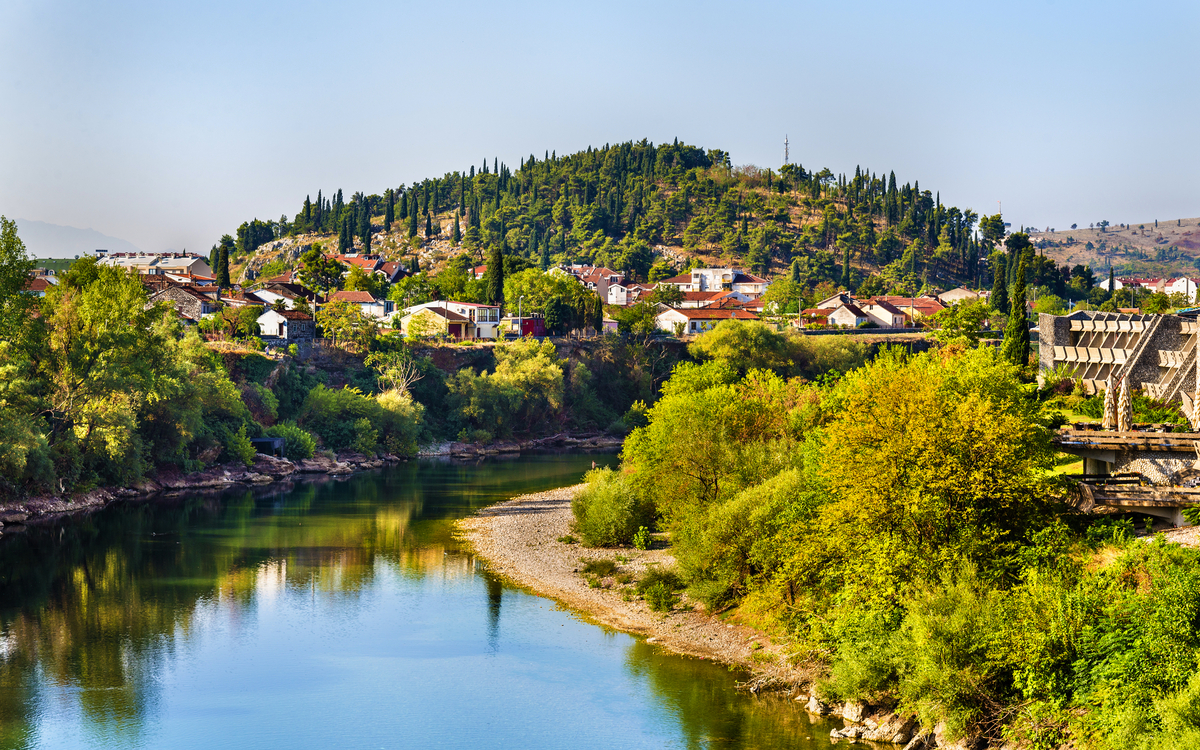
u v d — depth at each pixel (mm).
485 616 55250
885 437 41156
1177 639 29688
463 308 189125
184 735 38938
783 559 47031
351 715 40969
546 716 40531
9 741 38219
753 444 61812
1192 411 63531
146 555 71250
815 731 37875
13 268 86188
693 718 39625
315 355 150750
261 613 56094
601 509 73500
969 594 35031
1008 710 32906
